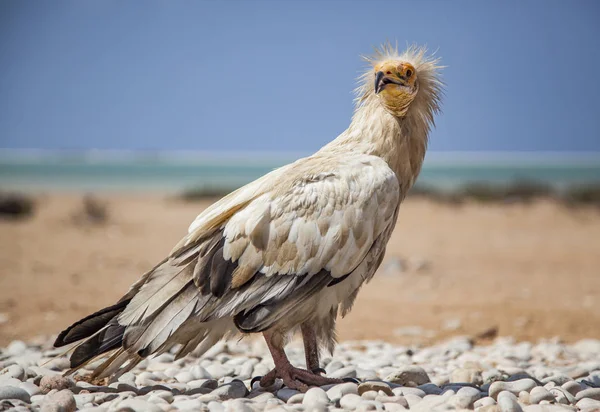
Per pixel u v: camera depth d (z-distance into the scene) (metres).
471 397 8.62
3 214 51.25
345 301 10.00
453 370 11.43
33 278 24.52
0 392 8.74
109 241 37.78
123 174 171.75
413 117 10.43
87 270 26.80
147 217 54.03
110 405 8.48
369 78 10.56
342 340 16.02
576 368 11.77
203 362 12.72
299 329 10.05
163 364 12.30
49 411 8.10
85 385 9.88
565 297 21.77
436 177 169.12
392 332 16.88
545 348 14.08
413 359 13.41
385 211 9.42
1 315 17.78
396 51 10.90
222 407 8.40
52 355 12.90
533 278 26.17
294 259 9.12
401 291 23.23
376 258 9.87
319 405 8.26
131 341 9.02
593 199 68.00
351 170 9.48
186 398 9.05
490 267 29.12
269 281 9.15
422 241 39.12
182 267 9.30
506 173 195.62
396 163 10.20
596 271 28.11
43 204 65.69
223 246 9.22
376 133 10.23
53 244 35.91
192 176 165.50
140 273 26.33
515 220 52.94
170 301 9.09
